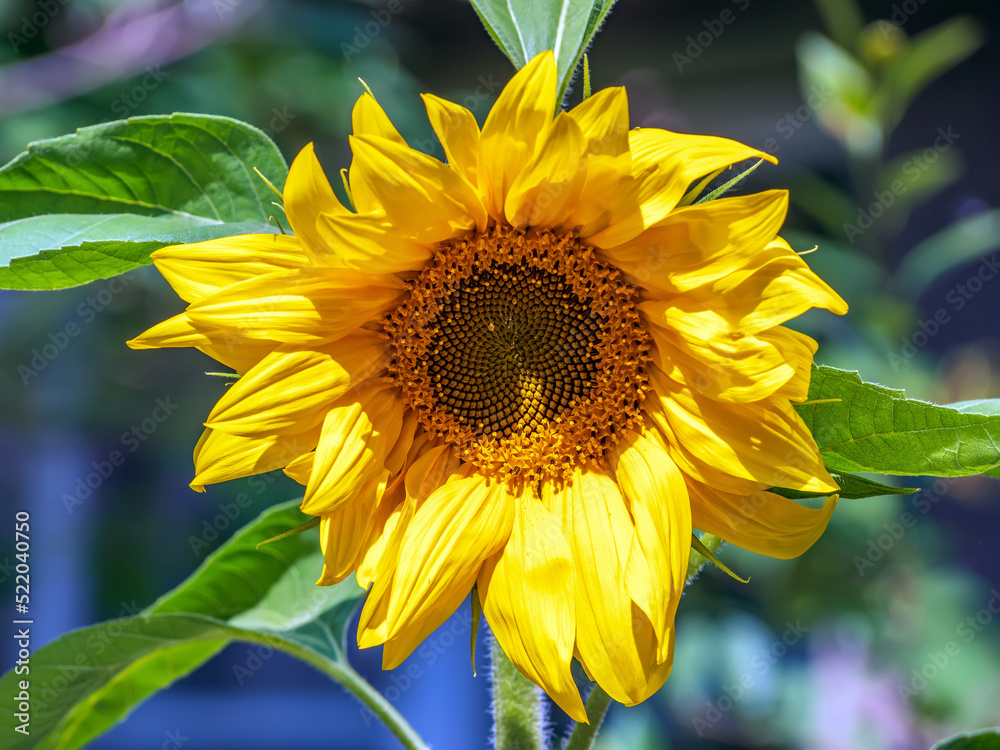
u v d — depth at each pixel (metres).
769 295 0.40
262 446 0.41
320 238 0.40
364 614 0.41
